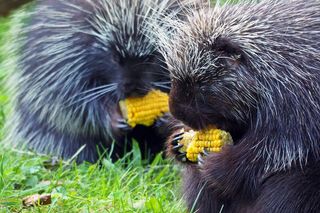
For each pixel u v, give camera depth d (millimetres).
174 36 5480
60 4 7062
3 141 7098
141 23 6430
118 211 5117
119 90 6414
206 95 4953
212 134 5148
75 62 6797
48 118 6957
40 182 5766
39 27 7094
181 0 6559
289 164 4875
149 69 6367
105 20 6621
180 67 4918
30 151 6840
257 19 5027
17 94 7203
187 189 5406
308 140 4871
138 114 6422
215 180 5086
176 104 4977
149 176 6020
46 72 6941
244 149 5020
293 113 4875
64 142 6953
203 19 5129
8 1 9281
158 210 5145
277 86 4906
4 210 5102
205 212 5352
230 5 5277
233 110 5004
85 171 6090
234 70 4949
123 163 6234
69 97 6828
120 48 6391
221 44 4961
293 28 4984
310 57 4914
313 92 4871
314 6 5133
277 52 4934
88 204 5211
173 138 5367
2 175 5543
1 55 8547
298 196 4852
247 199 5125
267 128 4941
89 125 6824
